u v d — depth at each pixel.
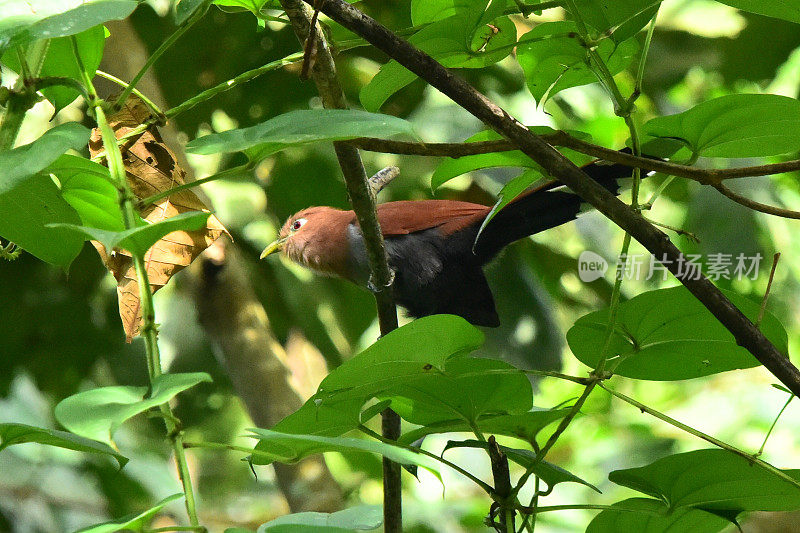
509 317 11.05
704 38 11.61
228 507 14.38
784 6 4.22
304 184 11.77
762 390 14.05
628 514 4.61
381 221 8.20
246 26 10.88
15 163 3.06
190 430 12.50
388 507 4.66
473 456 14.11
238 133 3.33
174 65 11.11
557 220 7.58
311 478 9.76
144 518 2.88
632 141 4.30
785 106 4.19
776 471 4.05
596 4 4.19
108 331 11.66
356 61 11.76
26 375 12.07
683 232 4.14
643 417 14.02
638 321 4.38
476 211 8.12
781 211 4.21
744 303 4.27
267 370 10.33
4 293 11.11
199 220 3.06
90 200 4.34
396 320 5.52
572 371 13.88
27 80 3.91
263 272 12.20
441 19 4.77
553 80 4.88
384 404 4.55
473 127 11.09
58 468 13.01
